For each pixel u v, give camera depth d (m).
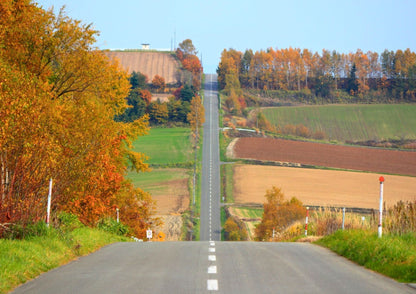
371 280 31.73
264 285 28.61
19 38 87.81
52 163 49.03
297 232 87.62
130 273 32.66
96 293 25.98
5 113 44.72
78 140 58.72
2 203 44.88
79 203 72.94
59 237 45.31
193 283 28.91
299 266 36.94
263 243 58.19
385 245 39.81
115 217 114.25
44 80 89.75
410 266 33.12
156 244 55.16
